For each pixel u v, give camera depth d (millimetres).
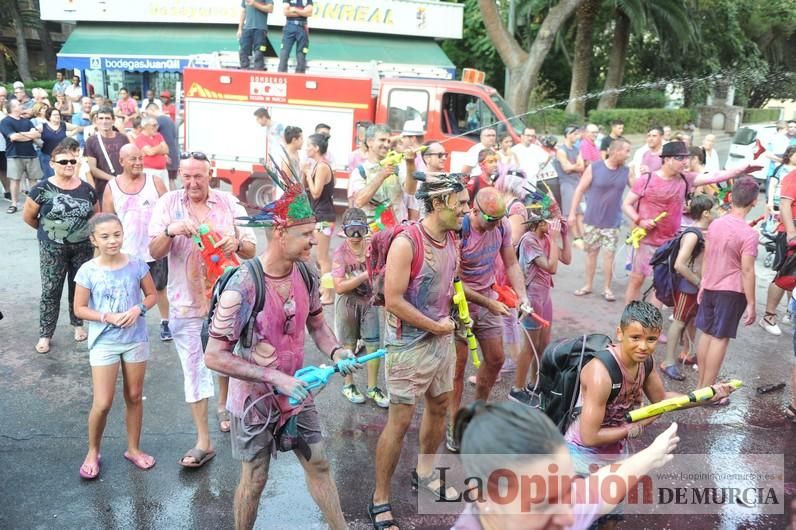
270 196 11484
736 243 4953
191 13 23016
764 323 7117
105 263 4051
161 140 9188
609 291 7883
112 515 3836
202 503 3971
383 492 3779
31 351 6070
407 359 3633
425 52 23375
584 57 22359
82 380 5543
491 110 11039
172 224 4078
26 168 11102
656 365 6160
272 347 3113
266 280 3061
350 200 6512
